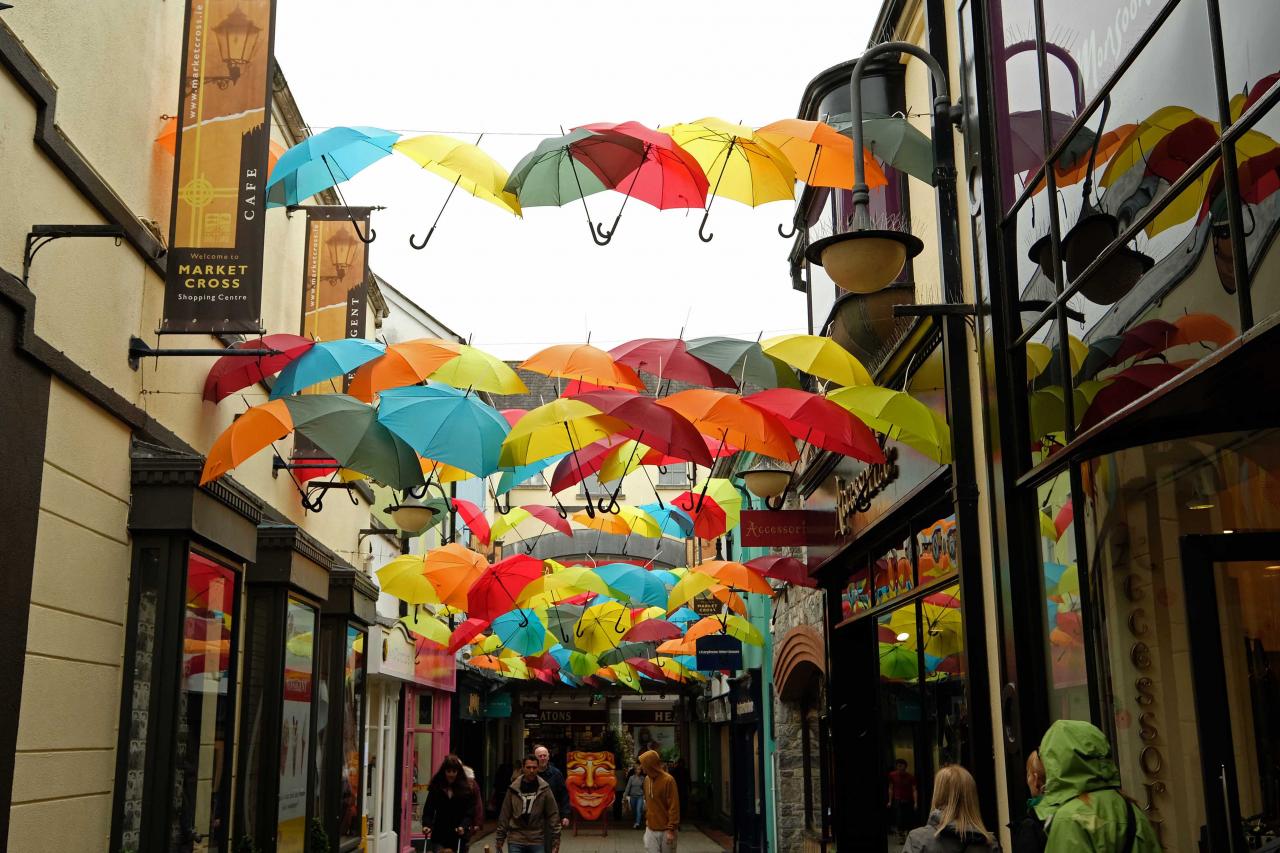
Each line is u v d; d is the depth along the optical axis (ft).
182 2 28.99
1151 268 19.13
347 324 40.22
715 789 107.76
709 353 30.94
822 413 28.17
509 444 31.14
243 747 31.94
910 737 33.88
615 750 132.98
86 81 23.31
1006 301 25.86
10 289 19.24
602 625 66.85
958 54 28.94
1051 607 23.72
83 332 23.03
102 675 23.38
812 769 58.29
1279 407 19.03
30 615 20.44
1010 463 25.53
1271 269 15.55
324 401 29.58
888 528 35.73
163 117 27.61
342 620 42.29
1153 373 19.07
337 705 41.68
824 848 48.42
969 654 26.91
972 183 27.35
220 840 27.48
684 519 53.16
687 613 71.82
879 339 33.63
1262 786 19.13
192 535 25.00
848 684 43.80
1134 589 21.01
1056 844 16.03
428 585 48.26
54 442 21.44
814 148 27.22
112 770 23.75
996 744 26.02
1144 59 19.42
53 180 21.65
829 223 39.52
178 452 25.44
